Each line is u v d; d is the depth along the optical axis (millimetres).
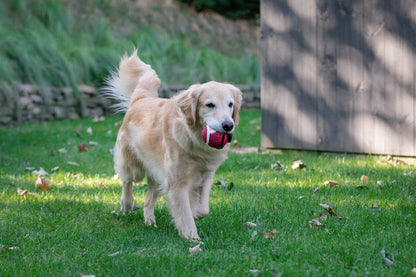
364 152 8172
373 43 7855
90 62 15352
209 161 4508
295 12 8547
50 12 17000
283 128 8992
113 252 4043
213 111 4266
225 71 18000
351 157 8273
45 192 6188
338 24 8148
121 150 5277
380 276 3363
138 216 5395
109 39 17266
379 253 3773
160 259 3711
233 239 4340
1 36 14414
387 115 7871
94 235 4527
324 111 8492
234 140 10352
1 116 12570
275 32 8820
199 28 22656
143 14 21562
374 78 7922
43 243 4266
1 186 6438
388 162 7695
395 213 4969
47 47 14828
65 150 9391
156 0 23719
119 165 5344
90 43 16953
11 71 13391
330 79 8352
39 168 7762
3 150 9359
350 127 8258
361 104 8102
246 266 3572
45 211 5312
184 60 18109
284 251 3889
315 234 4359
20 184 6586
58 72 14477
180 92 4570
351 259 3689
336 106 8352
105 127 12320
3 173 7340
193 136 4363
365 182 6418
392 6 7598
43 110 13797
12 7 16812
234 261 3684
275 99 9008
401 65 7633
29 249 4082
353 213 5055
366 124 8094
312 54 8477
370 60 7922
